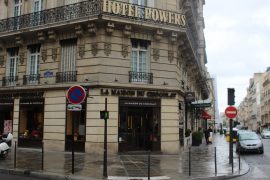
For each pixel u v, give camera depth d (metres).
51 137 21.31
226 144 33.88
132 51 21.20
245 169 15.43
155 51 21.53
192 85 35.28
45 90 21.80
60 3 21.89
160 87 21.31
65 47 21.56
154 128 21.31
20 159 16.84
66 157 18.00
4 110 24.00
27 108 22.81
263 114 112.06
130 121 20.95
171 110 21.73
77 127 20.66
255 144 24.84
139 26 20.75
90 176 12.23
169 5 22.45
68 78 20.94
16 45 23.59
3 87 23.64
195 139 30.89
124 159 17.75
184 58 26.41
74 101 12.77
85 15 20.23
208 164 16.64
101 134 19.80
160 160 17.80
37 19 22.25
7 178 12.09
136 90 20.73
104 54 20.16
